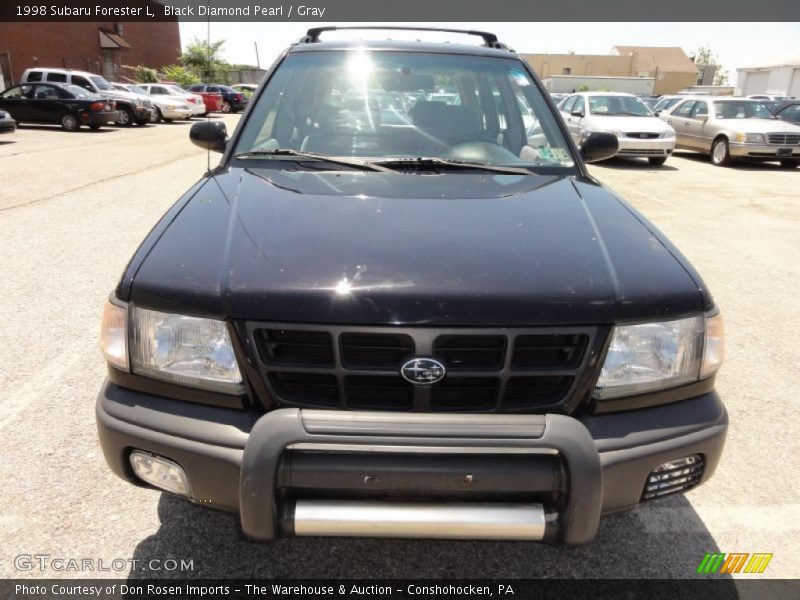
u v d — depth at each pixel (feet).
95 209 23.29
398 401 5.53
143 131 59.98
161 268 5.82
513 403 5.53
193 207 6.89
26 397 10.05
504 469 5.11
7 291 14.60
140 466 5.74
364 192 7.30
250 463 5.05
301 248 5.88
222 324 5.45
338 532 5.21
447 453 5.09
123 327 5.78
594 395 5.60
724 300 15.90
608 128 40.55
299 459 5.12
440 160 8.61
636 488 5.60
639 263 6.04
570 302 5.46
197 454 5.38
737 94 135.13
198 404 5.62
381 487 5.13
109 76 106.73
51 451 8.68
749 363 12.35
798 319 14.71
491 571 6.94
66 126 57.21
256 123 9.16
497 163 8.83
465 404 5.53
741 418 10.26
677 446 5.62
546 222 6.66
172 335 5.58
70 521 7.38
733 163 44.68
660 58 232.32
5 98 57.41
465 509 5.18
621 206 7.52
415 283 5.44
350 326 5.30
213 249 5.97
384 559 7.06
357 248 5.87
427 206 6.93
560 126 9.50
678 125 48.11
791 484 8.57
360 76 9.76
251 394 5.50
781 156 41.24
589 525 5.18
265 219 6.46
